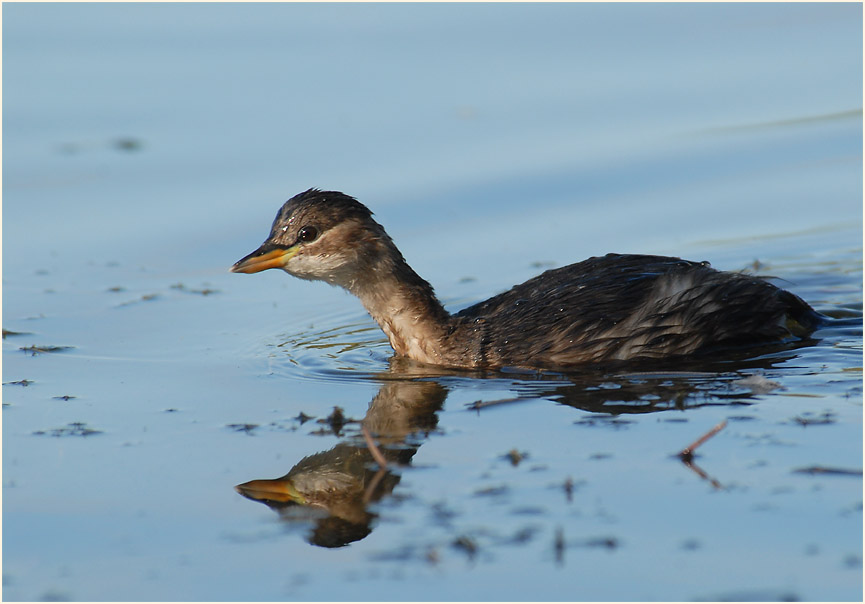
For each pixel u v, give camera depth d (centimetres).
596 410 1282
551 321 1481
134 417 1323
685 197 2114
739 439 1170
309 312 1781
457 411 1308
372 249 1548
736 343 1512
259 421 1302
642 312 1463
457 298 1803
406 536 1012
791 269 1855
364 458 1182
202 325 1709
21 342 1619
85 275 1914
